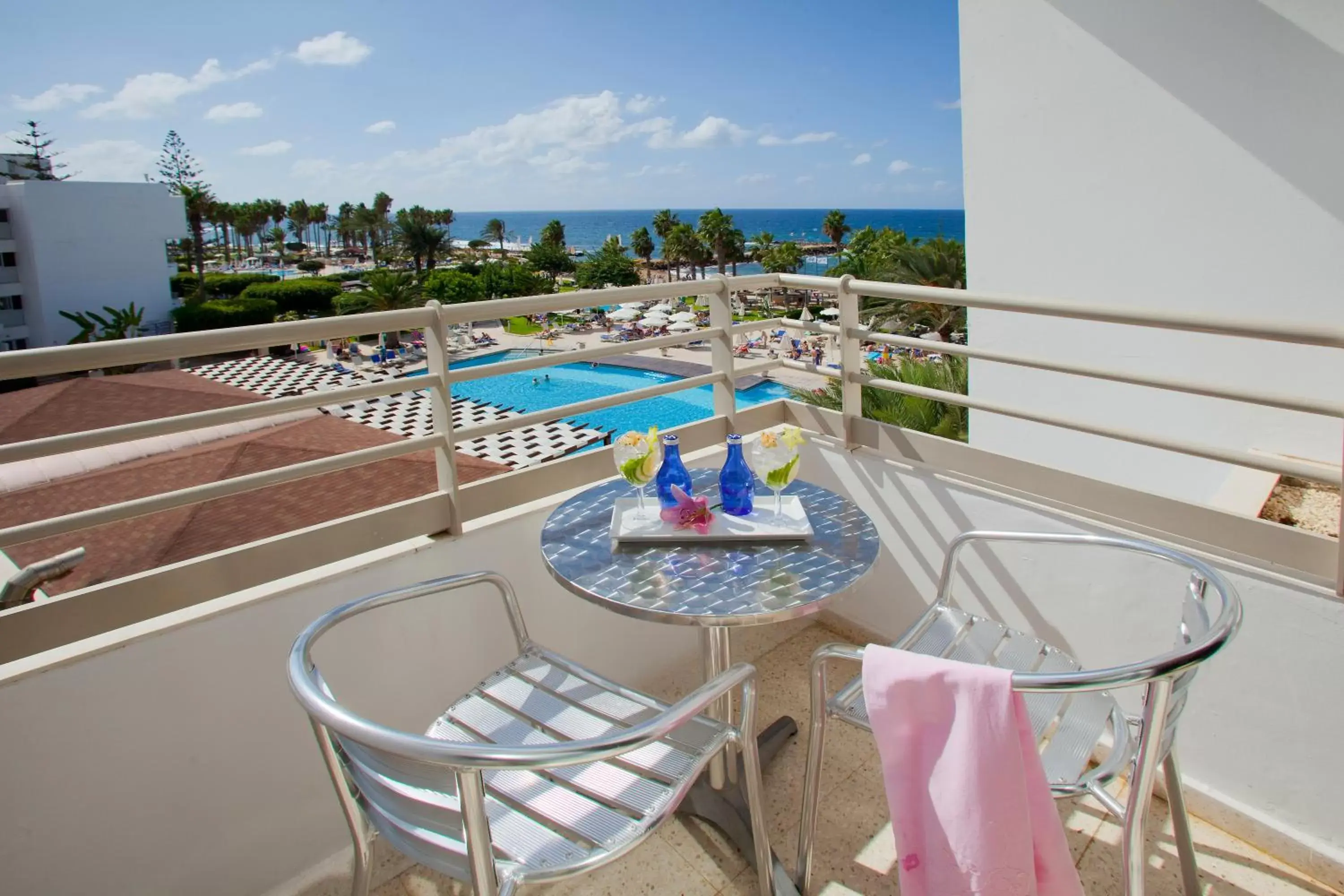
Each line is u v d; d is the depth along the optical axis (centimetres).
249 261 8144
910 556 233
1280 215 317
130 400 952
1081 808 183
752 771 138
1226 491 307
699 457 244
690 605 135
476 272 5441
